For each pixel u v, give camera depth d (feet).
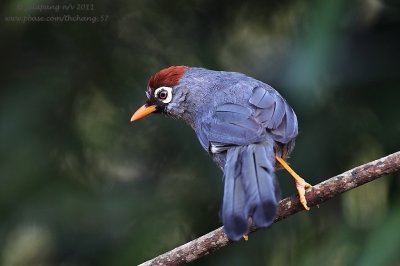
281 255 40.34
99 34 42.98
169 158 42.52
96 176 42.06
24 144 40.73
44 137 41.09
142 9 43.34
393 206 36.63
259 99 31.32
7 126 40.75
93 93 42.52
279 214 29.25
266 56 43.42
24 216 39.91
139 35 43.29
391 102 39.96
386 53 40.73
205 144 32.53
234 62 43.39
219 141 30.07
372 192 41.52
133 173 42.68
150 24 43.34
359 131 40.75
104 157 42.34
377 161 28.60
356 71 40.50
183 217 40.75
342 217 39.99
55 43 42.88
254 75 42.68
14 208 39.93
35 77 42.14
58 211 39.81
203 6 43.93
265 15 43.93
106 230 40.24
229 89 32.78
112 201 40.45
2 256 40.34
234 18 44.09
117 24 43.27
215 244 28.78
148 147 42.65
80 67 42.65
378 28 41.65
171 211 40.57
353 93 40.68
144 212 40.37
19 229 40.68
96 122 42.32
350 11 40.75
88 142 41.98
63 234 40.81
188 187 41.75
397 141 40.11
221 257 40.47
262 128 29.89
